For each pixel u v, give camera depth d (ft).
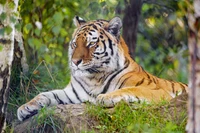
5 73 32.83
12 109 39.50
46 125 34.83
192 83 21.26
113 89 38.93
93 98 39.06
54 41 51.24
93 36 38.88
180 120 33.19
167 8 53.52
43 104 38.11
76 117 34.60
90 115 34.58
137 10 55.06
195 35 21.48
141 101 36.35
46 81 42.68
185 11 23.44
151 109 34.35
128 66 39.65
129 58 40.24
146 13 57.31
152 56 61.87
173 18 38.99
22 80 41.42
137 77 39.24
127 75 39.19
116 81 38.99
